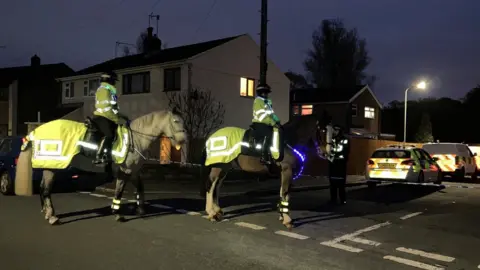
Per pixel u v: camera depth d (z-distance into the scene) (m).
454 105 48.91
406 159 16.27
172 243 7.68
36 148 8.97
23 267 6.30
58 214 10.13
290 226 9.06
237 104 28.64
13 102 39.97
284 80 32.28
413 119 49.25
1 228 8.66
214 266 6.45
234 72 28.45
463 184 20.39
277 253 7.20
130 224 9.13
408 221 10.20
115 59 35.66
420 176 16.48
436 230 9.23
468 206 12.70
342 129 12.91
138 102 28.44
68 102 34.25
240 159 9.27
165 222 9.38
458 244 8.06
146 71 28.05
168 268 6.32
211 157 9.44
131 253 7.04
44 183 9.15
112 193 14.02
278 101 31.86
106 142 8.92
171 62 26.08
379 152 17.28
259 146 8.84
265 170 9.28
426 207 12.45
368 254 7.29
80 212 10.40
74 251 7.12
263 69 14.27
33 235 8.13
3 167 13.42
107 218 9.72
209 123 26.11
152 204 11.79
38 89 41.56
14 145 13.52
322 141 9.86
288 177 9.14
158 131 9.46
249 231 8.70
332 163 12.86
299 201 13.43
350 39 58.19
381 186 18.53
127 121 9.29
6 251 7.09
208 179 9.77
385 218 10.52
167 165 23.34
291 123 9.59
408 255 7.28
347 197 14.62
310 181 19.22
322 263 6.72
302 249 7.48
